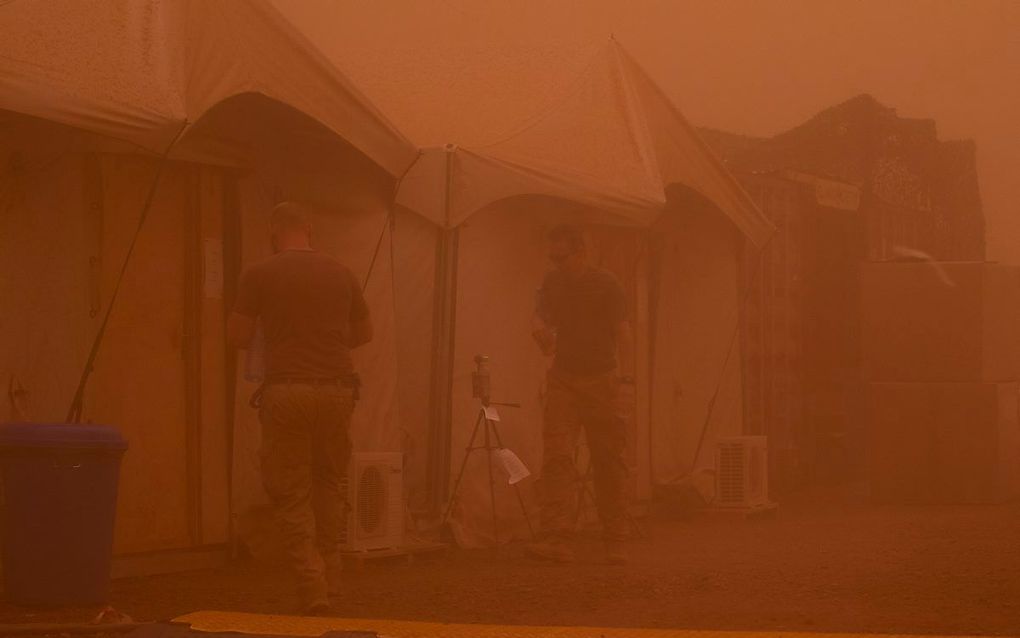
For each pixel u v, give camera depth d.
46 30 6.49
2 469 6.39
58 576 6.35
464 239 9.49
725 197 10.95
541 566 8.34
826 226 15.84
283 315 6.48
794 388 14.95
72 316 7.45
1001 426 12.65
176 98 6.65
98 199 7.61
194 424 8.09
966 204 19.25
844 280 16.02
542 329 8.58
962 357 12.62
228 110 8.07
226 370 8.30
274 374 6.48
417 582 7.60
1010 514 11.77
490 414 9.09
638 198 9.34
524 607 6.74
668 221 12.35
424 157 9.18
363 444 8.70
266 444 6.48
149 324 7.88
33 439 6.30
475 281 9.58
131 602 6.85
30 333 7.26
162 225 7.98
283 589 7.33
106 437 6.46
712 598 6.99
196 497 8.10
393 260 9.17
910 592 7.12
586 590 7.26
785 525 11.12
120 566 7.68
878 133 18.62
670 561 8.59
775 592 7.17
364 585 7.48
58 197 7.43
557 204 10.34
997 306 12.82
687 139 10.48
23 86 6.21
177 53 6.81
